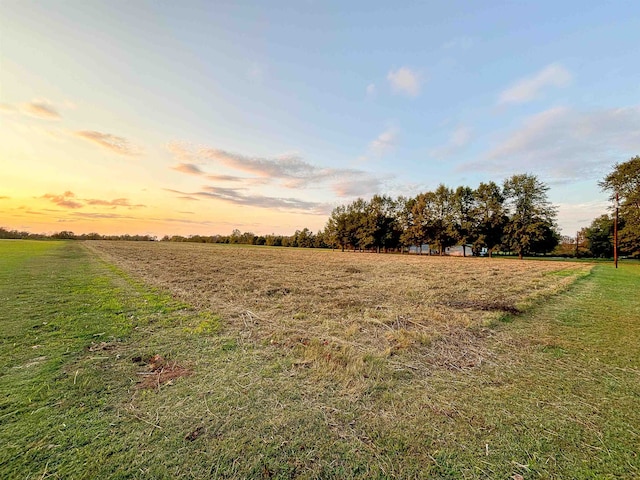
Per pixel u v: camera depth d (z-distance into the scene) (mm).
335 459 1919
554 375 3258
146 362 3379
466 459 1950
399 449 2031
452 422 2355
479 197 38312
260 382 2939
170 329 4605
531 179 34875
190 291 7953
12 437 2029
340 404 2574
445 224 40719
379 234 46719
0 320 4844
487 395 2805
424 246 51219
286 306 6496
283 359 3539
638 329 5023
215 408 2455
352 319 5512
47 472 1747
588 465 1908
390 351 3922
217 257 22859
